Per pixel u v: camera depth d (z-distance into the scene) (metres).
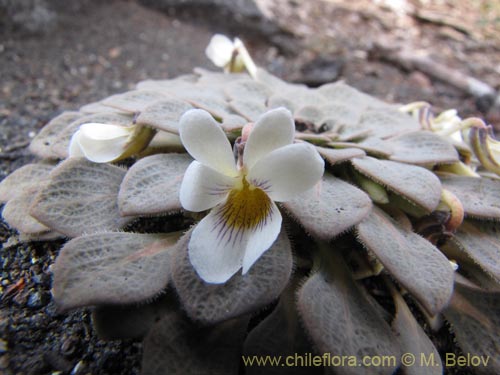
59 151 0.06
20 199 0.05
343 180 0.05
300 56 0.14
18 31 0.12
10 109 0.09
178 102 0.05
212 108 0.06
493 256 0.05
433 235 0.05
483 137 0.06
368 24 0.16
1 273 0.05
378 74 0.13
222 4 0.14
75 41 0.13
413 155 0.06
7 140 0.08
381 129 0.07
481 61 0.14
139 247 0.05
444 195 0.05
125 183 0.05
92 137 0.05
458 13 0.17
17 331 0.05
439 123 0.07
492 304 0.05
